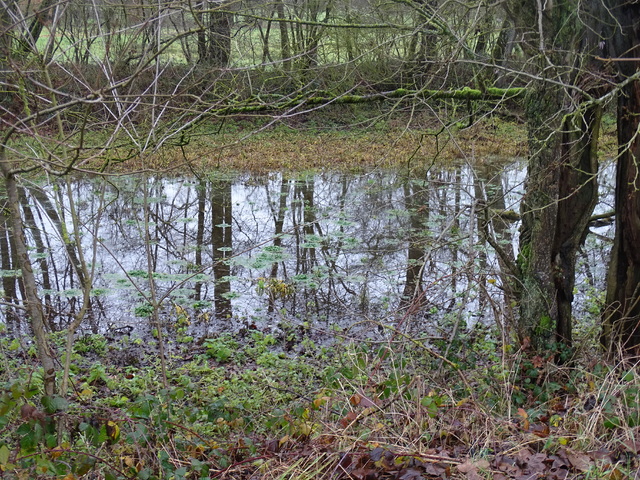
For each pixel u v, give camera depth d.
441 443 4.19
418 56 8.28
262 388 6.22
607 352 6.00
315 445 3.98
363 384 4.63
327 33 10.05
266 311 9.05
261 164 18.92
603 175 12.55
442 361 5.21
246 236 12.68
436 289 7.29
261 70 8.70
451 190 15.87
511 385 5.46
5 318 8.55
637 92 5.84
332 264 10.91
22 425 3.38
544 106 5.89
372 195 15.97
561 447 4.03
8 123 3.33
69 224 12.93
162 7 4.16
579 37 5.73
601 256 10.88
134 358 7.38
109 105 5.38
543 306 6.15
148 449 3.96
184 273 10.47
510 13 6.15
